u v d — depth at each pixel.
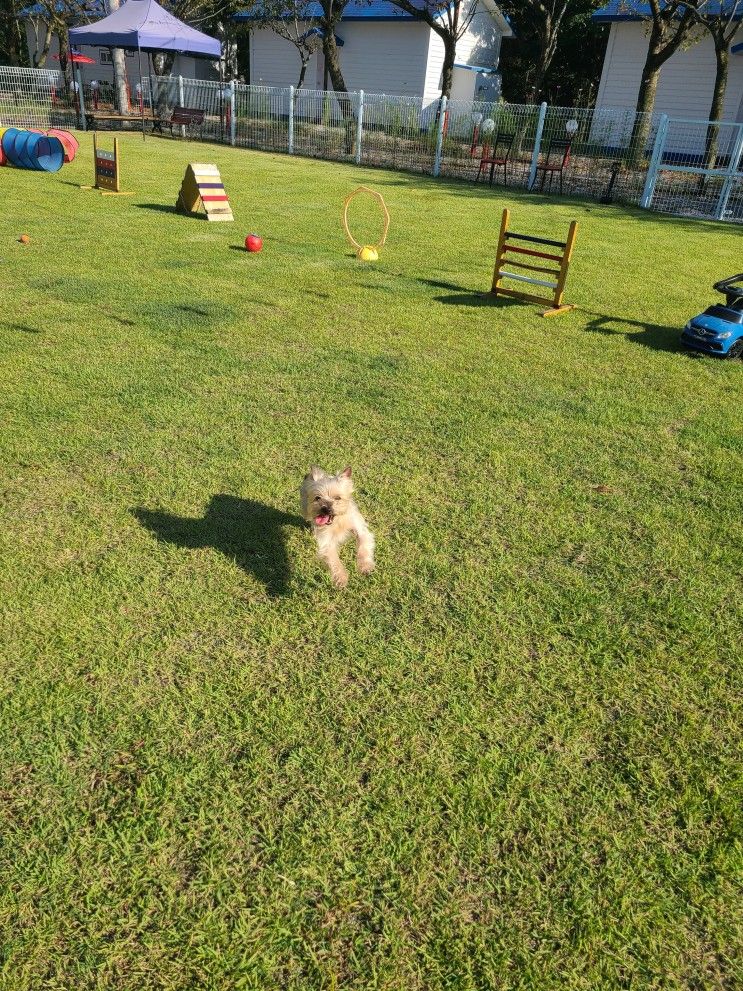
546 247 13.70
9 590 3.60
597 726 3.03
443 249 12.80
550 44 27.78
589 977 2.14
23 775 2.66
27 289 8.70
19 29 41.66
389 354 7.35
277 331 7.80
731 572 4.14
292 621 3.52
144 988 2.06
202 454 5.05
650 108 23.02
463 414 6.00
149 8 24.41
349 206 16.39
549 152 21.78
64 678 3.09
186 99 30.22
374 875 2.38
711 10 24.52
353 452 5.23
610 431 5.91
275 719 2.95
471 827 2.56
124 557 3.91
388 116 25.03
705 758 2.91
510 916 2.29
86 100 34.88
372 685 3.17
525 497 4.80
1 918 2.21
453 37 26.33
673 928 2.28
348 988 2.08
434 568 3.99
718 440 5.85
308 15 31.86
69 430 5.24
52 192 15.49
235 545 4.09
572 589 3.89
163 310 8.22
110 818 2.53
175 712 2.96
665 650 3.49
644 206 20.17
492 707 3.09
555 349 7.92
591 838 2.56
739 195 20.81
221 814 2.56
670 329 9.01
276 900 2.30
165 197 15.81
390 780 2.72
